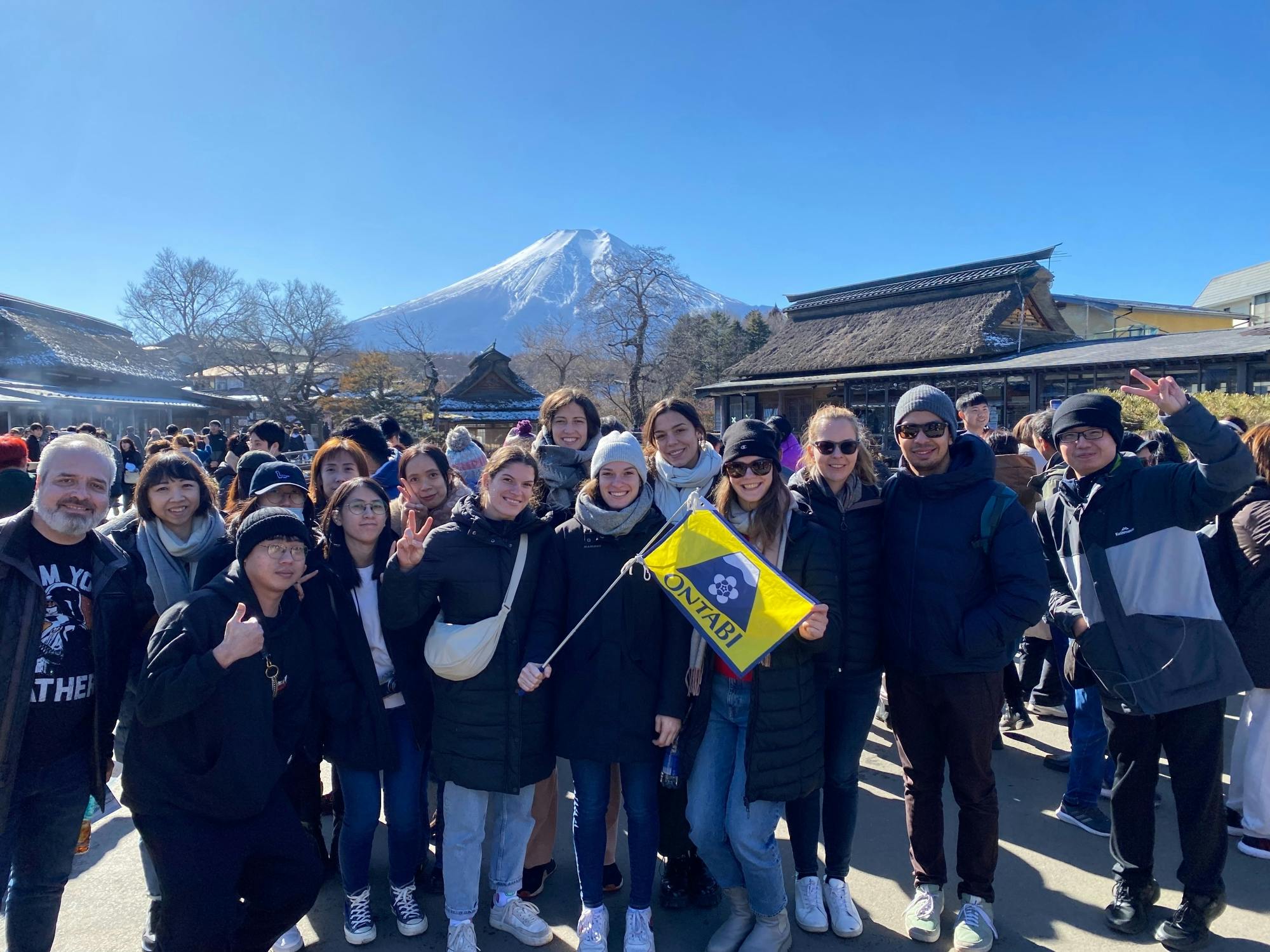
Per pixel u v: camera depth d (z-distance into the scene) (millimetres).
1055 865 3684
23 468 4262
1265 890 3434
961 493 3105
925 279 29781
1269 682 3629
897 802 4453
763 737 2900
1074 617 3322
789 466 6043
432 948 3154
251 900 2748
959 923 3076
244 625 2498
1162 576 3051
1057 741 5160
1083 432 3227
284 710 2938
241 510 3512
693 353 41438
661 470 3551
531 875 3516
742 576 2959
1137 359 16297
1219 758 3000
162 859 2510
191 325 56656
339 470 3975
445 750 3066
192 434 17922
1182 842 3047
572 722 3076
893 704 3250
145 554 3096
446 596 3135
